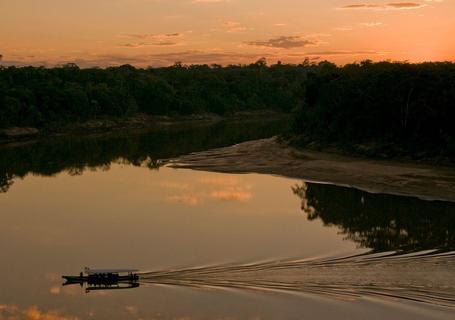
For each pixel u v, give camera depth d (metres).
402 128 57.12
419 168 48.97
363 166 50.81
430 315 18.44
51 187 45.81
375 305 19.33
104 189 44.31
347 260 24.27
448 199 38.19
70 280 23.09
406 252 25.48
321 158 56.84
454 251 25.50
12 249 28.53
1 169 56.97
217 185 45.00
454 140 52.75
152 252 27.11
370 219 33.12
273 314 19.09
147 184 46.19
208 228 31.56
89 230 31.81
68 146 79.62
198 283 22.22
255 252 26.41
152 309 19.98
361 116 61.19
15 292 22.19
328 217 33.78
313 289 20.86
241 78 175.88
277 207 36.75
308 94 72.38
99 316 19.67
